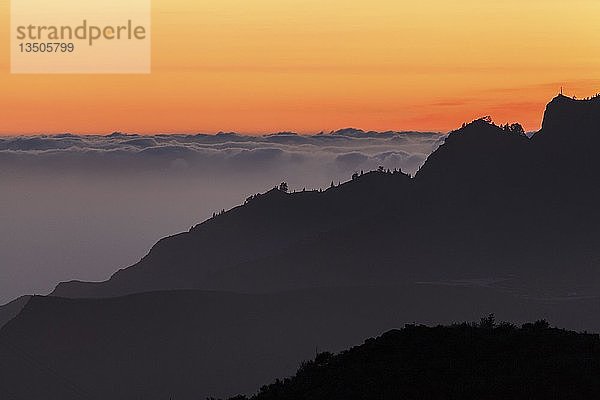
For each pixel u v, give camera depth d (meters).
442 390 72.75
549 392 70.81
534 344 79.69
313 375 81.81
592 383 71.56
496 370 74.88
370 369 78.31
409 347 82.00
